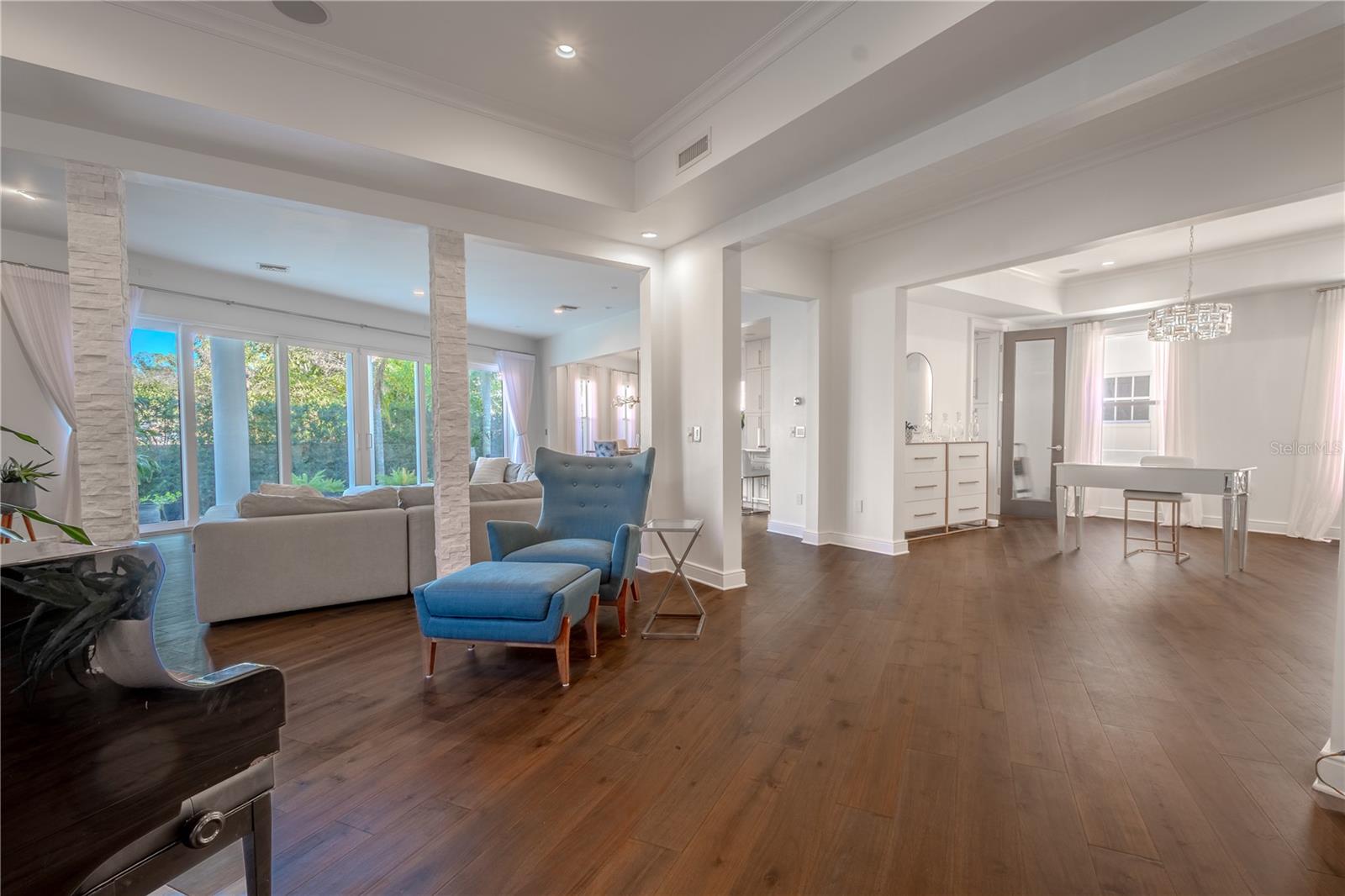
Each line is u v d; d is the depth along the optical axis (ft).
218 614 10.63
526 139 10.79
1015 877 4.53
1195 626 10.36
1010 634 10.08
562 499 12.01
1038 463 23.41
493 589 8.26
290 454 22.58
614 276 20.12
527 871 4.64
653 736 6.73
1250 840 4.92
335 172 10.25
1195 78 6.78
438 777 5.93
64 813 2.74
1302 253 16.99
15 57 7.01
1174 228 10.79
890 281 16.42
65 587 2.73
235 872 4.68
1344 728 5.62
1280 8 5.88
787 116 8.64
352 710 7.43
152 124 8.57
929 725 6.92
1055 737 6.62
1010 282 20.62
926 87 7.80
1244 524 14.33
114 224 9.02
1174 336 16.07
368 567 12.03
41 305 15.47
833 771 6.00
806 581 13.80
